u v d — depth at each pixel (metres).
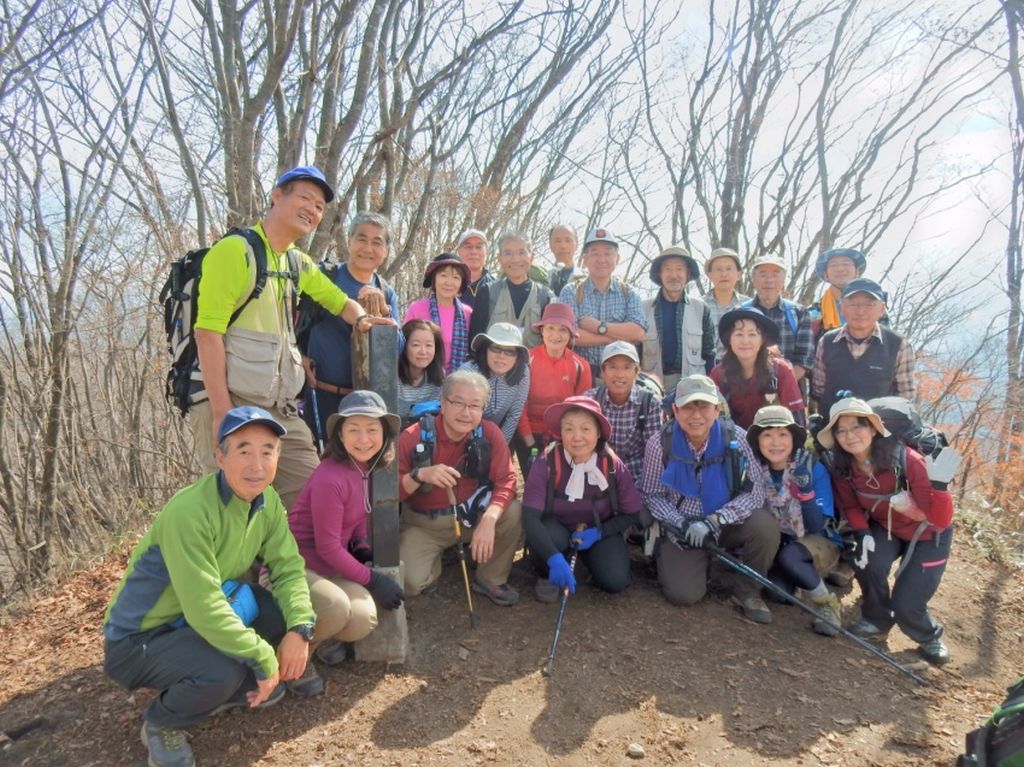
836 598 3.98
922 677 3.49
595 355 5.20
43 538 6.18
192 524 2.46
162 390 7.17
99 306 7.07
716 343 5.30
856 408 3.63
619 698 3.16
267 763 2.68
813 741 2.95
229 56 4.86
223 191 6.27
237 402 3.07
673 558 3.99
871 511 3.81
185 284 3.08
